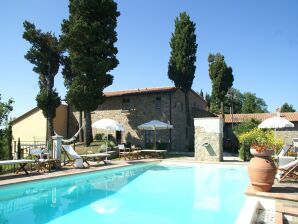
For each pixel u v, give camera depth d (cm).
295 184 932
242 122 3045
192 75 3078
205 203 927
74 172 1343
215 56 4144
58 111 3253
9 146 1733
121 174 1542
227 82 3941
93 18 2614
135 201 956
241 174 1533
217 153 1931
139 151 2180
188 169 1725
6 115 1819
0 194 1001
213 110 4878
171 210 845
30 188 1109
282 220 649
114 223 724
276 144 1859
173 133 2894
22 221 737
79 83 2555
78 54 2603
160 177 1452
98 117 3278
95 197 1011
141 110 3052
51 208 866
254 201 755
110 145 2441
